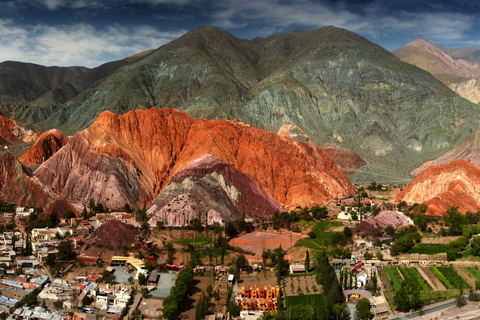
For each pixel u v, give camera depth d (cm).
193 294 18238
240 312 16938
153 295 18075
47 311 16650
